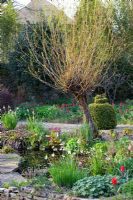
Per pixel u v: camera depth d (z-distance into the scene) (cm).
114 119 1627
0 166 1002
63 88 1352
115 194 714
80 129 1291
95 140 1288
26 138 1330
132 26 2286
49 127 1600
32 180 830
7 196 760
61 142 1291
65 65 1348
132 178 759
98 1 1442
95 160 880
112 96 2470
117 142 1126
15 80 2478
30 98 2444
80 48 1328
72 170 809
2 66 2559
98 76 1400
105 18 1456
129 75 2402
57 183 798
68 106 2219
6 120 1516
